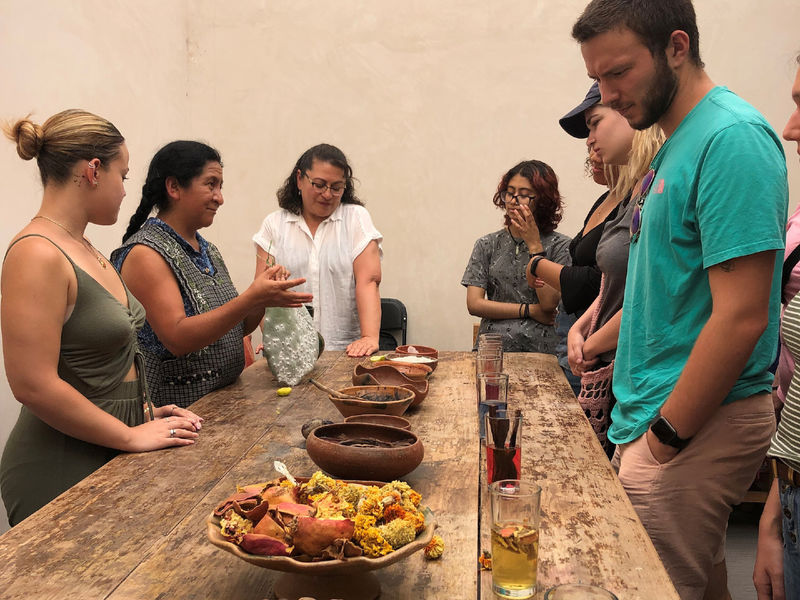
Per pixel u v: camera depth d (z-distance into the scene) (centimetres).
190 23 503
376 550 104
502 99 485
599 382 230
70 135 182
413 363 254
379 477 144
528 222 334
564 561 120
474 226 493
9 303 171
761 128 149
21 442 184
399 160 495
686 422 155
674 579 166
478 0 483
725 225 146
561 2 478
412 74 491
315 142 500
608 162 248
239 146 506
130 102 431
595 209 294
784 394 186
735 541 360
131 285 231
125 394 195
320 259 341
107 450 186
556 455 175
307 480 127
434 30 487
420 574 115
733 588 308
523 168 362
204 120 507
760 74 459
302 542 103
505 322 369
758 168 146
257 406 221
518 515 109
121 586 112
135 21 437
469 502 144
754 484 360
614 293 234
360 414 190
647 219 165
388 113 494
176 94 489
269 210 508
